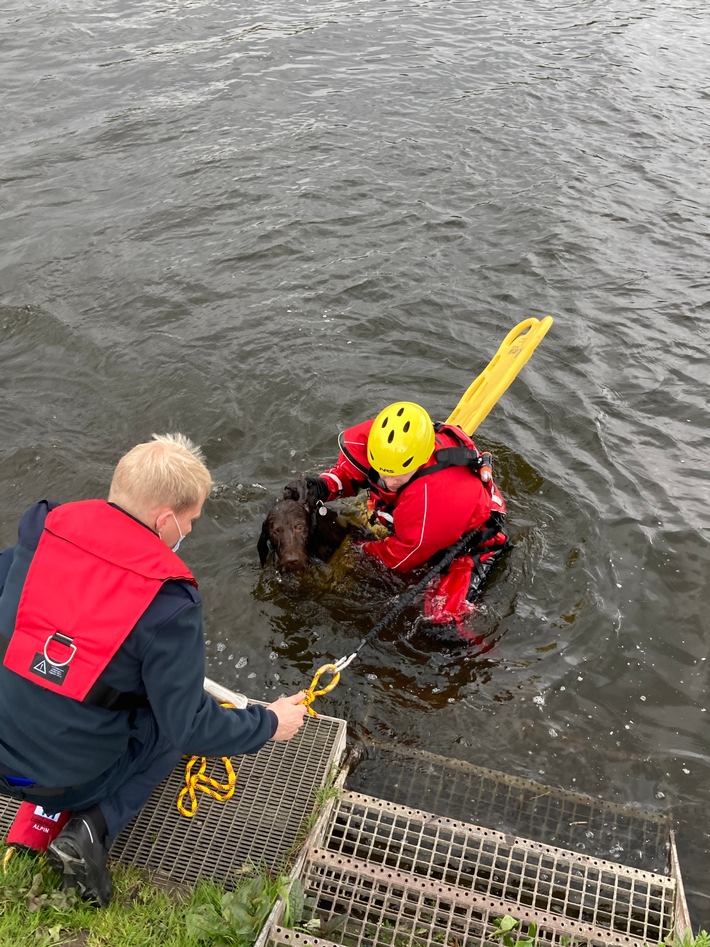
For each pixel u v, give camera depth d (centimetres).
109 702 236
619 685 414
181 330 685
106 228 834
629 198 874
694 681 417
